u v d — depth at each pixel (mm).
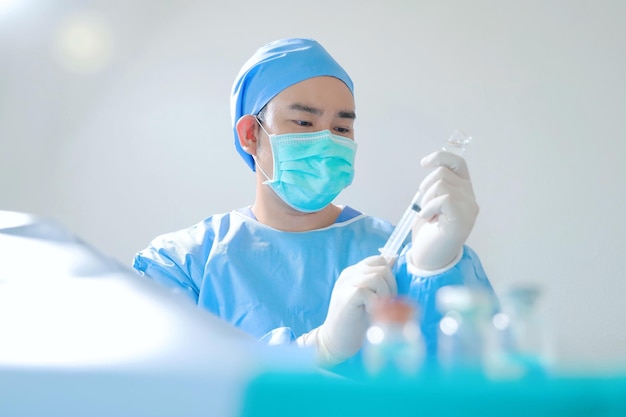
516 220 2143
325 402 346
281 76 1702
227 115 2395
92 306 455
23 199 2449
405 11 2273
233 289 1597
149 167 2416
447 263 1194
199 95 2414
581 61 2156
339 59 2299
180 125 2414
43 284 497
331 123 1689
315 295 1586
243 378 355
